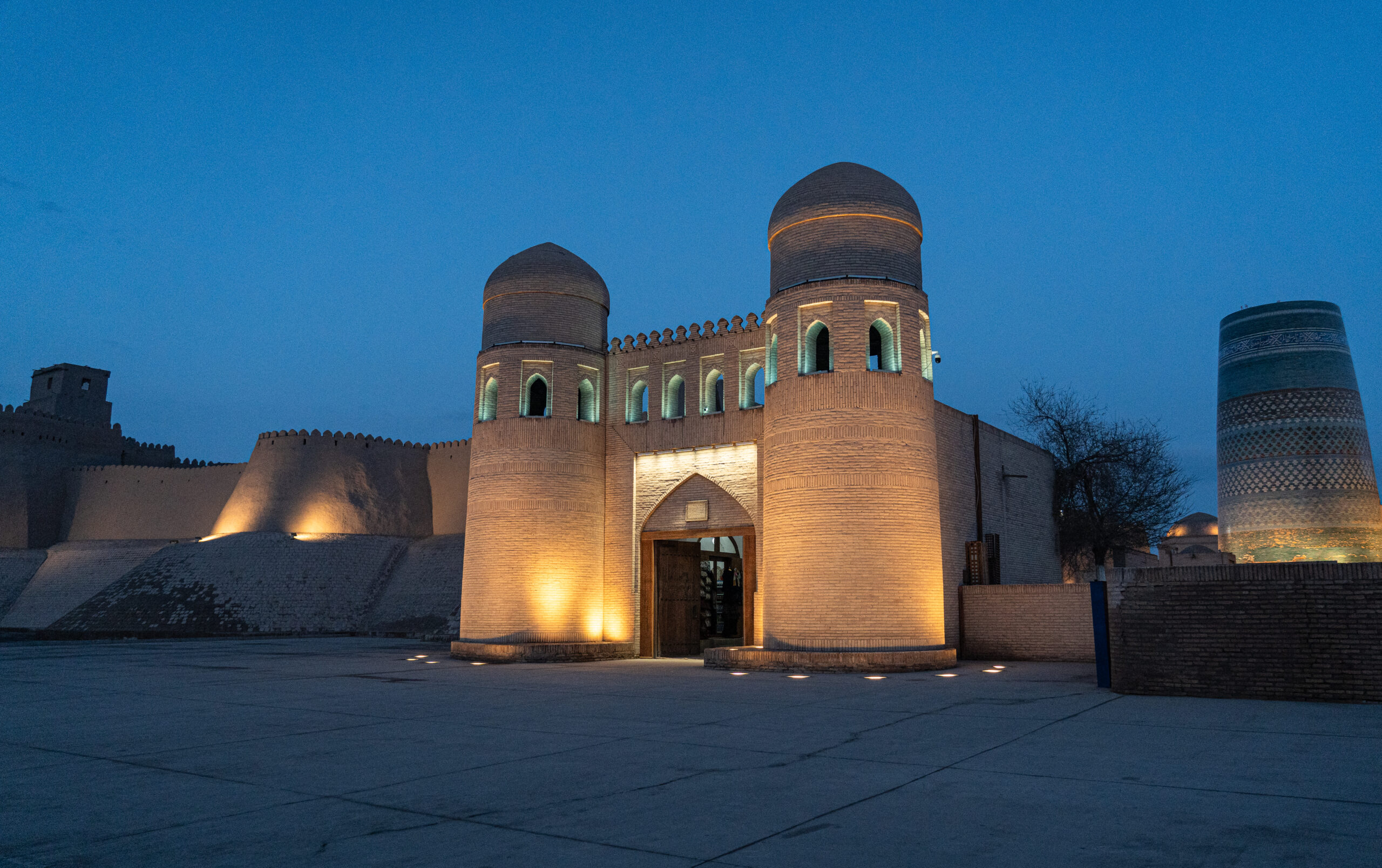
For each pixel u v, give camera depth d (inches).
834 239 737.0
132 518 1973.4
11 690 516.1
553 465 849.5
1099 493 1203.9
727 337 845.8
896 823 199.3
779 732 342.3
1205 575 455.2
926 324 756.0
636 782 247.8
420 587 1524.4
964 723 360.5
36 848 185.8
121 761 288.4
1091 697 452.1
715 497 837.8
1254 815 203.6
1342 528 1033.5
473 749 305.9
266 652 918.4
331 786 246.1
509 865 170.6
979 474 896.3
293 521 1641.2
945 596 790.5
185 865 173.3
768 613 717.3
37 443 2050.9
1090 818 202.4
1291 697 427.8
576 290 895.7
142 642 1144.8
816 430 703.7
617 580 868.0
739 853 176.6
